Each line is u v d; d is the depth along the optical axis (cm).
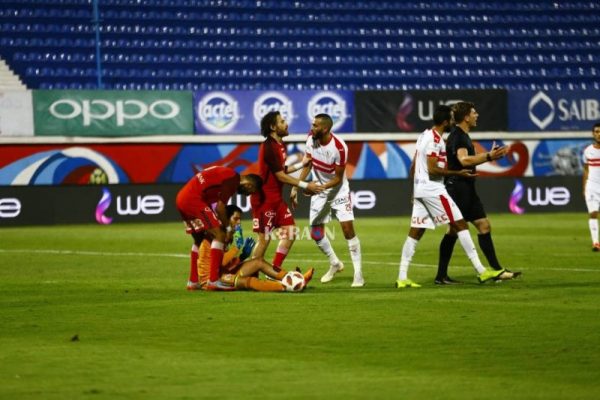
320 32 8962
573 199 8000
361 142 7675
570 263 4303
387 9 9169
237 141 7538
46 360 2202
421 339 2412
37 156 7144
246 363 2156
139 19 8638
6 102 7100
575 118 8025
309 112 7644
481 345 2331
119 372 2072
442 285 3534
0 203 7062
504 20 9281
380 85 8781
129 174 7312
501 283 3541
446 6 9288
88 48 8438
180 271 4175
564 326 2570
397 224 6812
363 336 2462
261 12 8944
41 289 3562
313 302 3061
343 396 1853
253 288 3366
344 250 5059
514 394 1858
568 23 9350
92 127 7256
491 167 7838
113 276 3994
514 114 7944
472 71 8981
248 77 8588
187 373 2058
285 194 7450
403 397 1844
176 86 8444
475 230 6162
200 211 3331
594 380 1967
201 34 8706
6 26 8369
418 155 3425
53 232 6431
